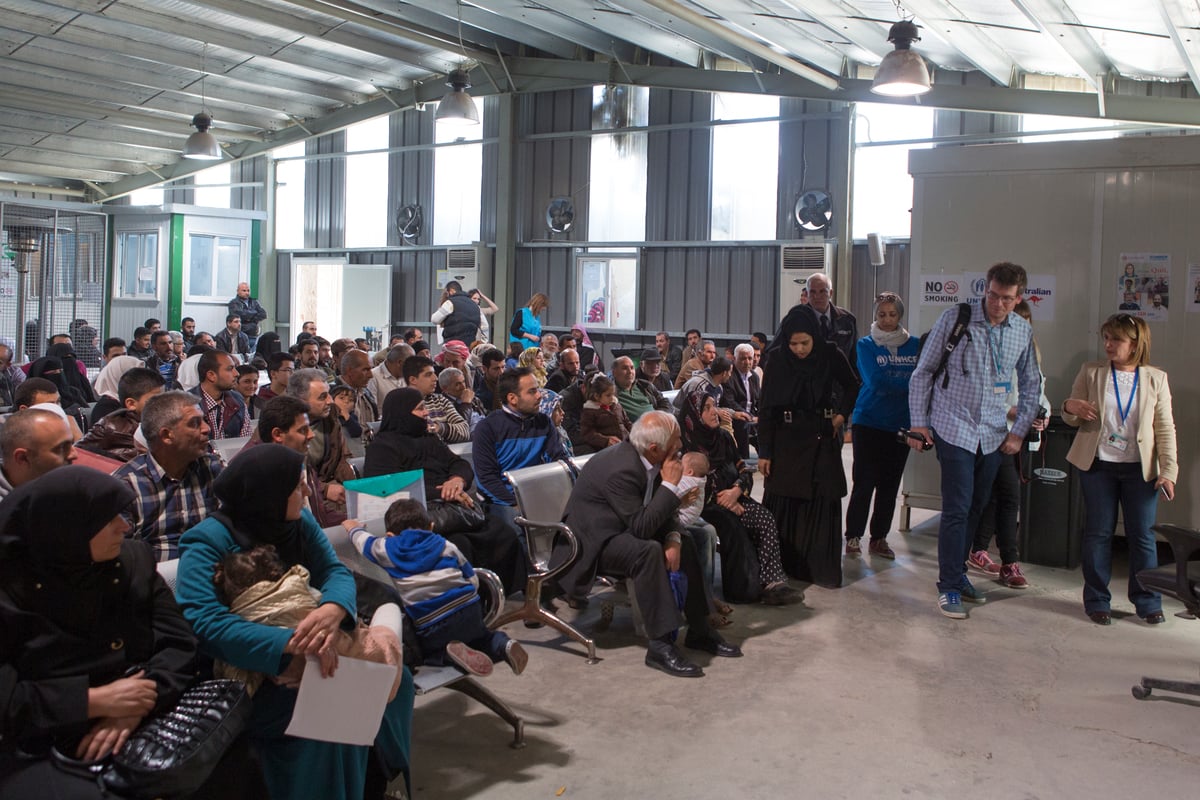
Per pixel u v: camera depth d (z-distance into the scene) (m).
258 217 18.94
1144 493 5.05
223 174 19.84
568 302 15.84
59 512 2.16
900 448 6.20
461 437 5.79
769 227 14.16
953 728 3.74
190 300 18.34
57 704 2.13
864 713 3.87
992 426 5.18
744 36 11.47
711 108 14.42
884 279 13.45
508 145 15.87
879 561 6.25
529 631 4.79
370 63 15.21
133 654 2.31
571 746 3.53
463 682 3.46
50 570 2.19
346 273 17.86
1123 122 10.91
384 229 17.81
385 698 2.58
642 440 4.41
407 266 17.55
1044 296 6.40
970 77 12.44
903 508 7.08
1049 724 3.79
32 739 2.18
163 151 18.58
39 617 2.17
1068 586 5.71
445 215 17.05
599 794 3.18
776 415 5.65
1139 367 5.01
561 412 6.84
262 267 19.11
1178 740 3.66
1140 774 3.38
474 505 4.71
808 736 3.65
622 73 13.98
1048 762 3.46
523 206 16.20
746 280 14.34
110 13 12.03
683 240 14.75
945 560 5.18
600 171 15.43
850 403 5.57
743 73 12.61
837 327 6.24
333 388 5.52
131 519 3.07
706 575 4.81
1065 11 7.83
